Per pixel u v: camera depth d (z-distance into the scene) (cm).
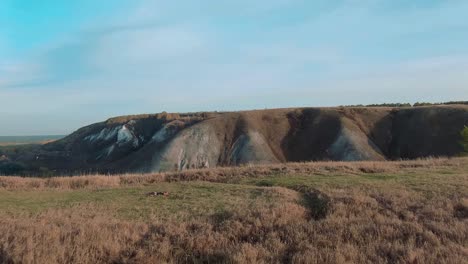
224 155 10188
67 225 935
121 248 795
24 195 1570
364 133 10150
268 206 1137
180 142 10300
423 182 1473
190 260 766
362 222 949
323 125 10800
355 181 1566
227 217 1041
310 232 891
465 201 1120
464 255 721
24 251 734
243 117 11344
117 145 12331
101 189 1725
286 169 2045
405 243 804
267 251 770
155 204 1273
